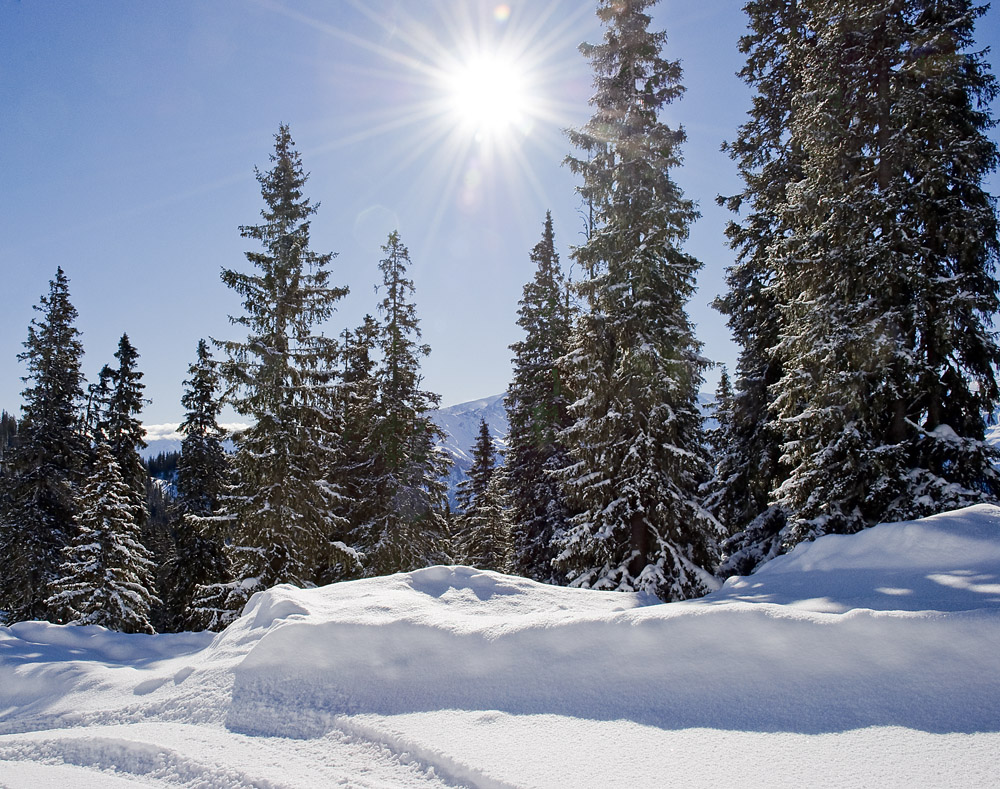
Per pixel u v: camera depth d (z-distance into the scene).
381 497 24.42
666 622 5.26
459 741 4.34
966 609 4.98
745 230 17.77
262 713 5.44
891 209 11.26
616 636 5.34
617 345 15.73
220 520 19.28
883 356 11.13
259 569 19.22
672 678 4.81
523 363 26.48
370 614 7.12
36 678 7.63
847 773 3.38
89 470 28.83
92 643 10.46
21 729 6.05
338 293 20.89
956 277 10.96
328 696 5.55
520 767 3.84
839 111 12.48
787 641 4.75
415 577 9.52
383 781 4.03
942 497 10.63
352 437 26.67
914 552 7.64
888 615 4.69
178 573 27.91
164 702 6.03
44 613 25.67
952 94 11.47
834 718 4.02
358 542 24.22
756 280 17.72
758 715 4.22
